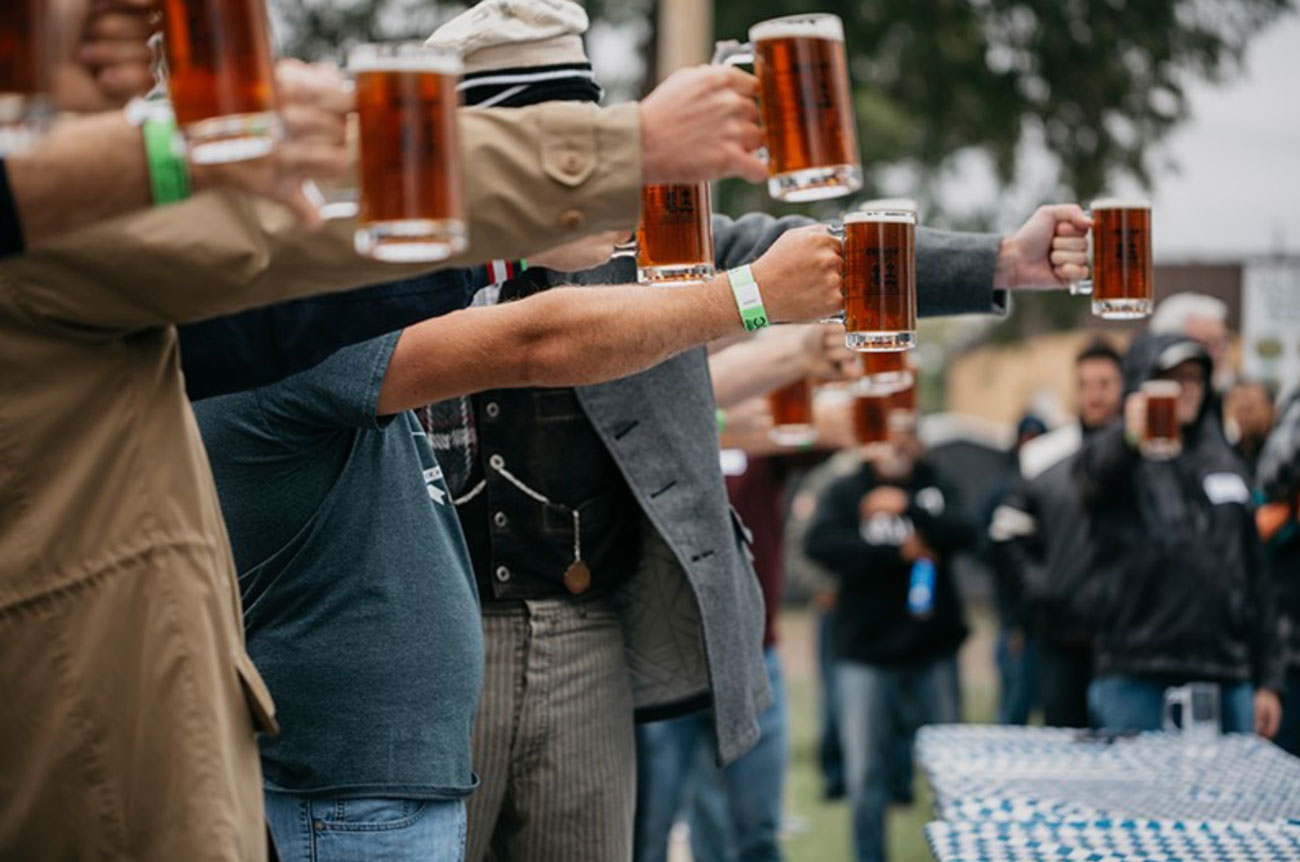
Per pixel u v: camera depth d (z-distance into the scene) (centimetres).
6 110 200
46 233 216
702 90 236
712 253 306
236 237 234
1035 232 392
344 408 313
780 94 246
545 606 386
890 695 819
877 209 316
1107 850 374
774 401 580
